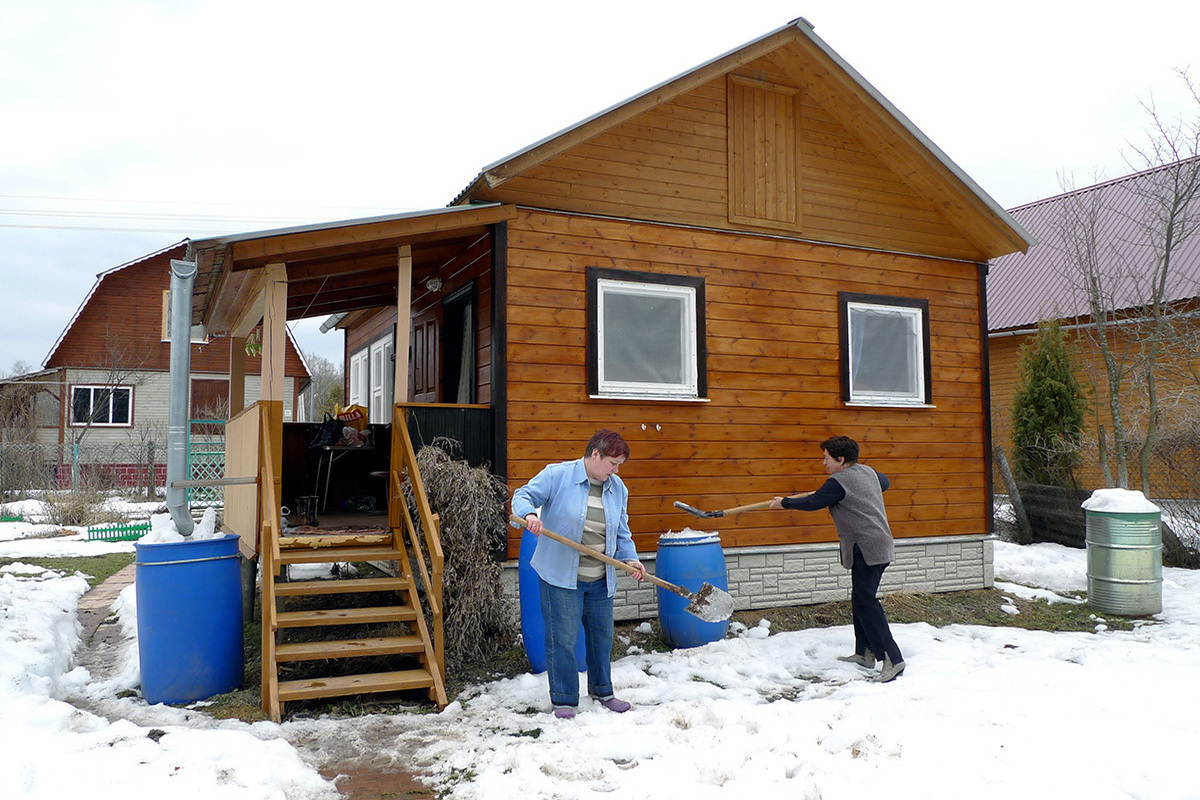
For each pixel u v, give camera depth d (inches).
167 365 948.0
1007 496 522.3
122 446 830.5
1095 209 517.3
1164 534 407.2
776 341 307.9
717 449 293.9
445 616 236.5
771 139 313.3
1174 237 565.0
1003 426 663.1
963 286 350.6
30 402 898.7
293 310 387.5
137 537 526.0
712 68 291.3
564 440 270.1
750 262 305.7
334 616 207.6
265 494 236.8
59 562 427.2
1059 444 486.9
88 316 927.0
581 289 276.7
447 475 238.4
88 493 634.8
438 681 197.0
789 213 314.2
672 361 291.6
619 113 277.0
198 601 198.5
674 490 285.6
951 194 332.5
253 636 264.5
